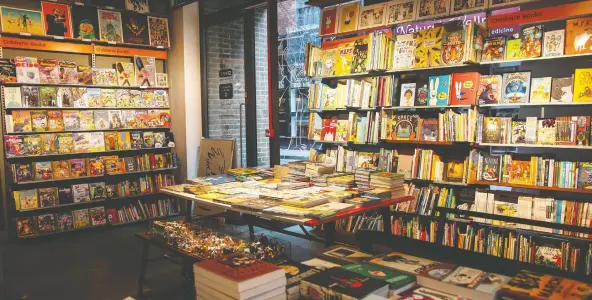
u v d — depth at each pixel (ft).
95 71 19.30
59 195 18.44
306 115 22.59
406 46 14.23
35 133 18.15
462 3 12.98
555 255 11.12
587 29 10.84
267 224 16.26
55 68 18.07
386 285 5.31
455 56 13.02
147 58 20.94
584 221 10.91
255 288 5.00
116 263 14.93
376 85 14.82
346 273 5.69
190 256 9.57
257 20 19.42
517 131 11.94
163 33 21.34
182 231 11.02
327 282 5.36
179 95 21.65
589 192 10.78
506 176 12.21
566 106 12.19
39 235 17.67
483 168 12.60
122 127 20.17
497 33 13.35
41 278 13.57
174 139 22.29
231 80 20.71
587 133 10.82
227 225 11.78
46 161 18.37
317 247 15.19
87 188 19.13
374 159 15.16
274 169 14.15
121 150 20.27
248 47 19.26
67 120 18.58
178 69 21.53
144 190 20.81
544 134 11.51
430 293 5.31
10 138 17.28
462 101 12.86
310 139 16.96
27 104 17.53
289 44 21.86
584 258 10.69
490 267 8.15
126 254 15.94
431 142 13.58
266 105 20.13
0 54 17.21
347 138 15.76
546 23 12.34
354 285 5.25
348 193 10.46
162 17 21.39
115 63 20.18
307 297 5.40
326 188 11.38
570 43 11.08
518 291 4.85
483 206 12.60
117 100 20.02
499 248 12.05
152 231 11.80
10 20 17.19
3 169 17.97
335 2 16.44
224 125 21.29
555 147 11.68
